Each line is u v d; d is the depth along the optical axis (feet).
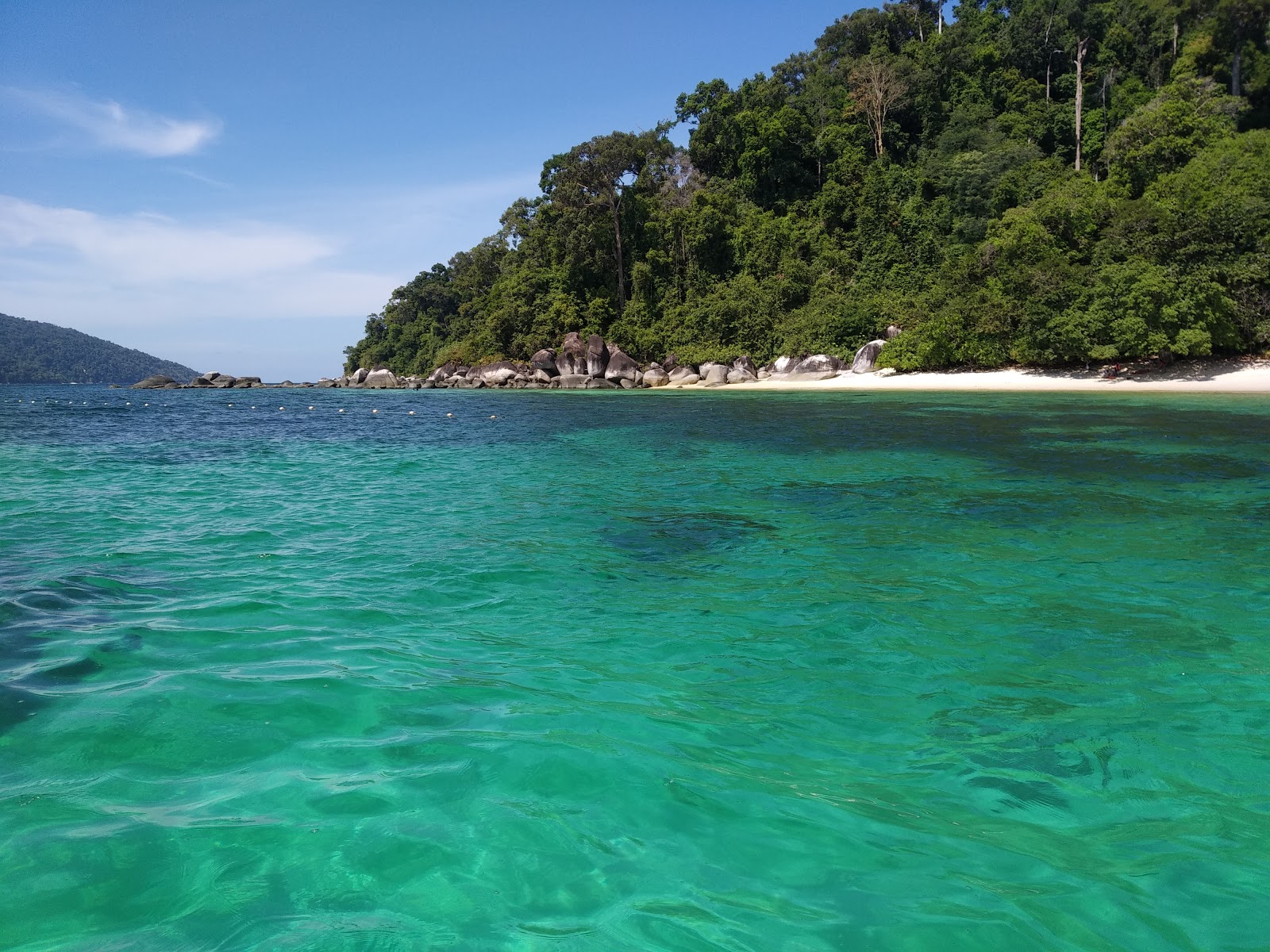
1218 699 15.61
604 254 215.51
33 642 17.52
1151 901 9.52
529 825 10.87
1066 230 127.34
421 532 31.22
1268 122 172.24
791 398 119.85
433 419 98.27
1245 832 11.10
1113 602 21.85
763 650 18.44
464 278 282.36
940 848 10.59
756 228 203.92
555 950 8.36
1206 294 104.73
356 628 19.39
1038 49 217.15
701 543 29.43
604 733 13.82
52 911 8.79
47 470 48.67
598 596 22.75
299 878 9.57
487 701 15.11
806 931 8.80
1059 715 14.92
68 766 12.07
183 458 56.70
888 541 29.45
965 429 66.80
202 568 25.08
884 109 212.84
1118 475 42.73
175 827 10.54
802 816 11.30
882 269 182.50
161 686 15.25
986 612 21.09
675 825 10.98
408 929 8.71
